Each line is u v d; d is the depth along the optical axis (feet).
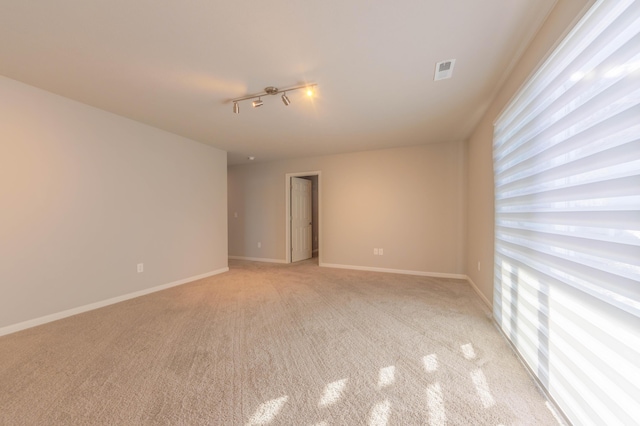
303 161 18.76
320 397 5.14
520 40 6.14
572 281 4.33
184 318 9.07
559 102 4.76
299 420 4.56
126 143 11.14
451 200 15.02
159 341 7.41
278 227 19.77
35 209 8.53
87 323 8.64
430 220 15.47
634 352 3.14
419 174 15.69
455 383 5.56
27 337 7.64
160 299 11.16
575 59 4.31
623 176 3.31
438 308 9.95
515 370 6.02
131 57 6.80
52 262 8.89
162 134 12.71
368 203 16.92
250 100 9.32
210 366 6.19
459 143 14.76
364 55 6.73
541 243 5.36
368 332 7.95
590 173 3.92
